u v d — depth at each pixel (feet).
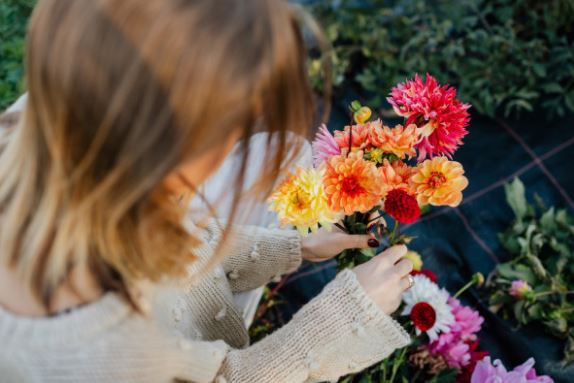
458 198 2.79
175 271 2.21
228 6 1.69
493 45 6.57
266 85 1.77
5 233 2.01
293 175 2.71
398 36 6.97
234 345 3.54
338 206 2.76
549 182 6.06
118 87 1.67
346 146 2.92
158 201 1.95
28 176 1.97
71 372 2.07
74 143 1.77
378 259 2.88
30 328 2.02
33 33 1.77
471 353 4.58
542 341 5.06
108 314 2.08
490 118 6.44
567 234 5.49
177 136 1.70
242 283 3.84
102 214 1.84
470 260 5.65
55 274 1.97
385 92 6.49
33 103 1.83
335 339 2.76
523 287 5.02
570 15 6.50
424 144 2.91
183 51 1.65
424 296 4.19
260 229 3.66
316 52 6.75
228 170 3.99
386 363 4.49
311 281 5.59
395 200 2.68
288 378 2.80
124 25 1.66
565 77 6.47
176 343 2.47
